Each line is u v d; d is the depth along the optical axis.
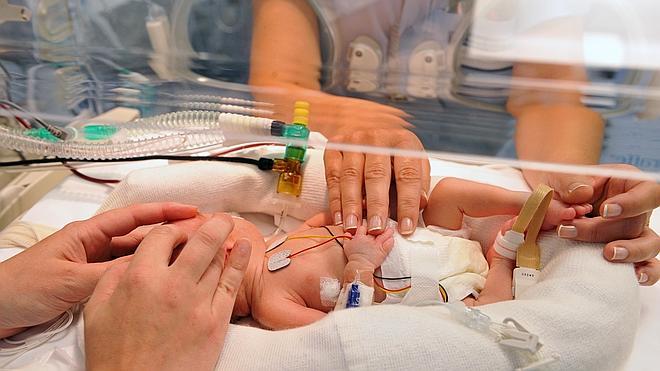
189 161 1.09
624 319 0.75
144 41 0.78
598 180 0.82
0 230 1.13
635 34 0.63
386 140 0.77
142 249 0.68
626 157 0.65
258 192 1.09
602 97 0.62
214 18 0.79
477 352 0.67
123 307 0.62
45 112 0.85
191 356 0.63
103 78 0.81
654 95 0.60
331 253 0.93
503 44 0.66
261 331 0.75
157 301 0.62
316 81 0.74
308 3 0.76
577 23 0.66
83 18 0.78
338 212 0.96
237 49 0.79
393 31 0.72
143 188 1.03
